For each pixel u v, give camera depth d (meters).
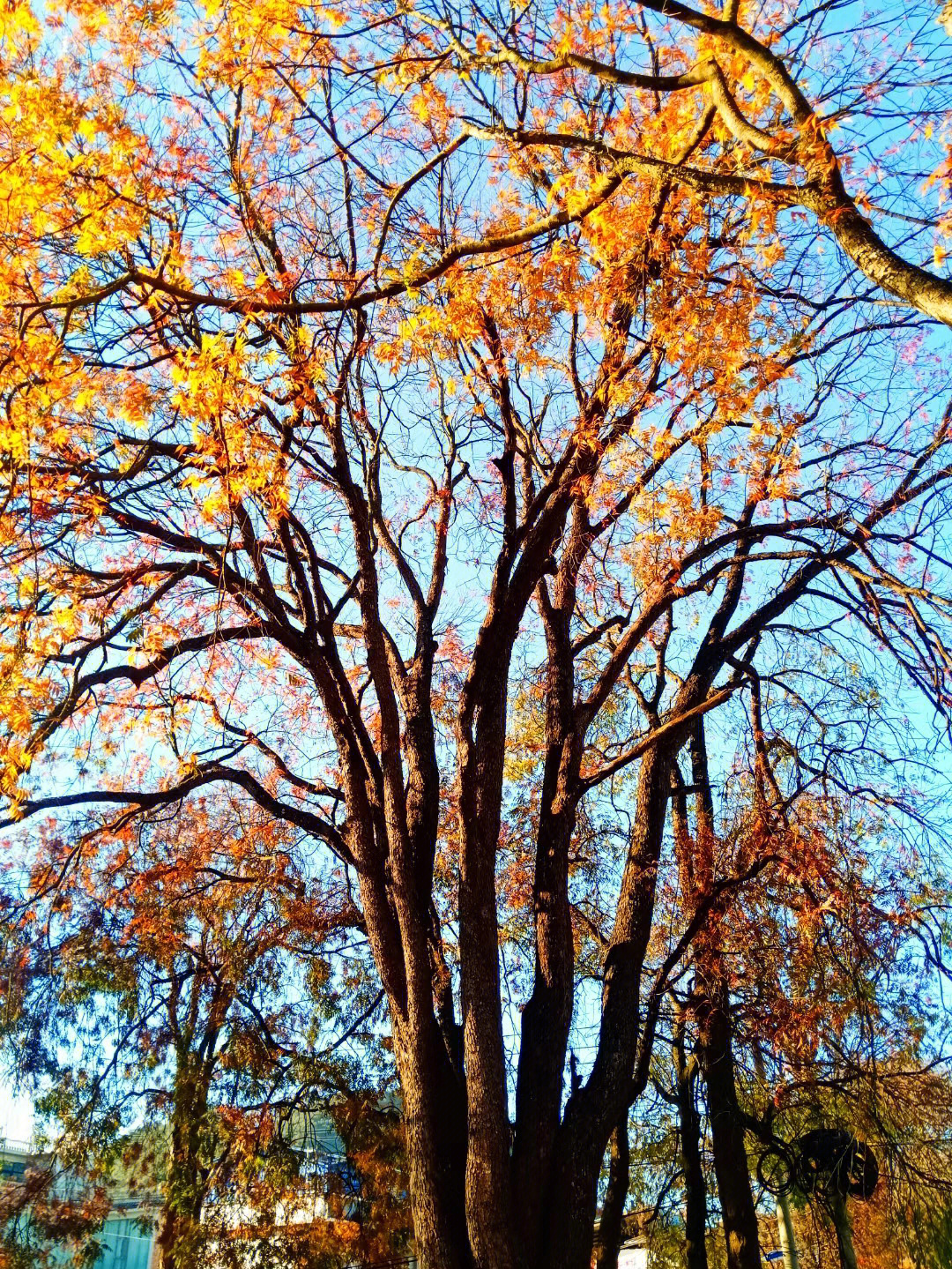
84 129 7.35
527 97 9.39
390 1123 15.90
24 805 8.88
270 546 10.82
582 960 15.38
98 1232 18.72
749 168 6.81
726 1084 13.45
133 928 16.06
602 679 10.63
